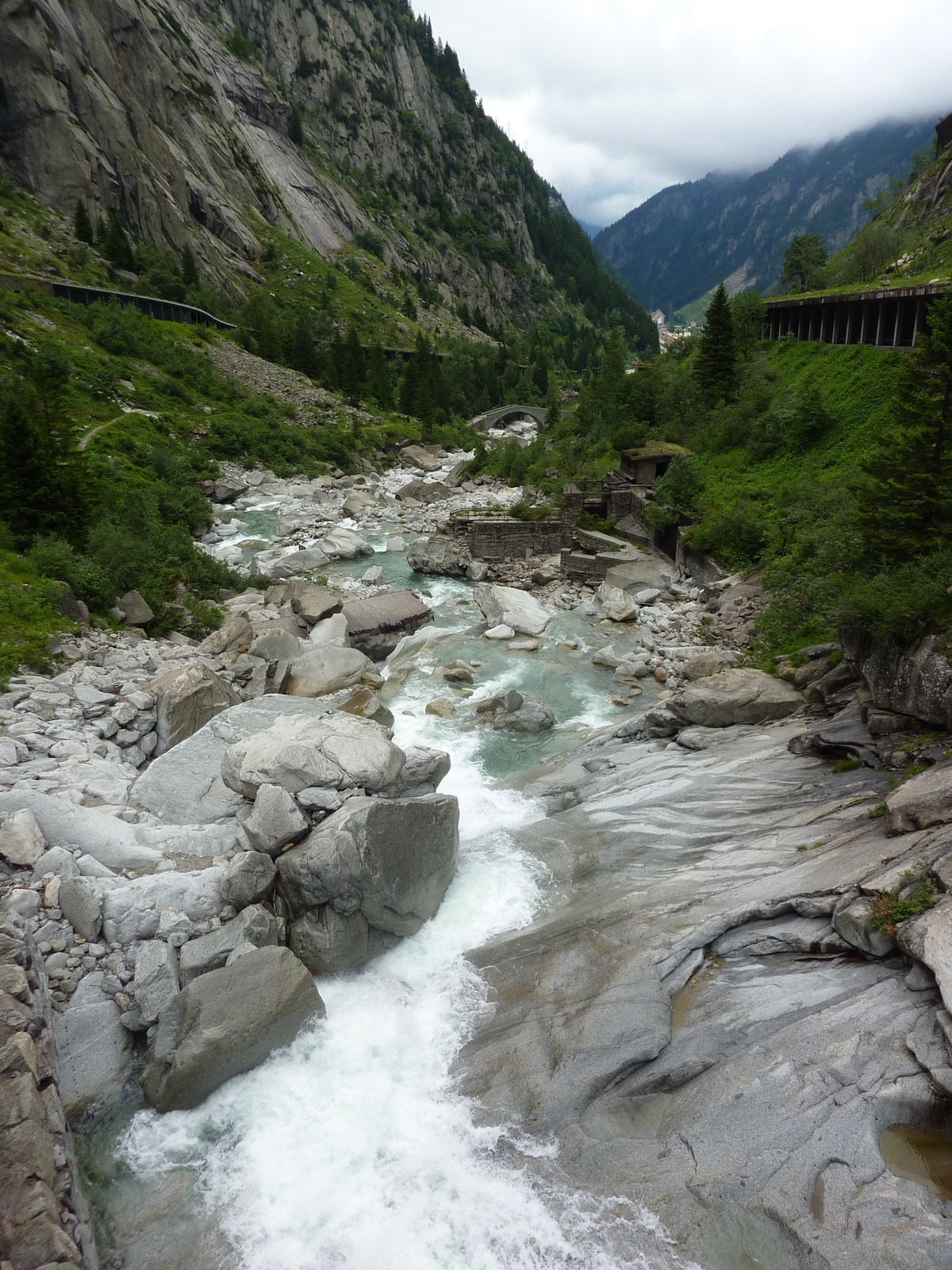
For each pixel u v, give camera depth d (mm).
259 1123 13500
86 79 147750
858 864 15422
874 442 47594
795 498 43250
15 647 25344
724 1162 11367
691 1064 13016
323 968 16109
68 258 126250
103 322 104938
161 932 14992
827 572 30328
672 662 34625
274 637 33250
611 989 14812
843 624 23359
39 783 18062
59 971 14039
